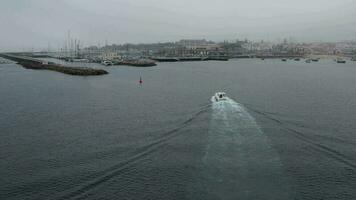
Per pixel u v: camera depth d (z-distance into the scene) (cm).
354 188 3138
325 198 2948
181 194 2980
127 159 3853
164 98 8431
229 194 2955
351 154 4019
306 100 8075
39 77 14400
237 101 7625
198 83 11981
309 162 3725
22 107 7256
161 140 4547
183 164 3625
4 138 4859
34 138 4847
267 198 2902
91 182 3275
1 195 3069
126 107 7194
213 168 3506
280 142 4419
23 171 3606
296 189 3075
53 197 3017
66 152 4203
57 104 7625
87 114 6475
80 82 12356
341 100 8131
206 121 5553
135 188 3123
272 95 8888
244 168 3494
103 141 4641
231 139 4491
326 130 5134
